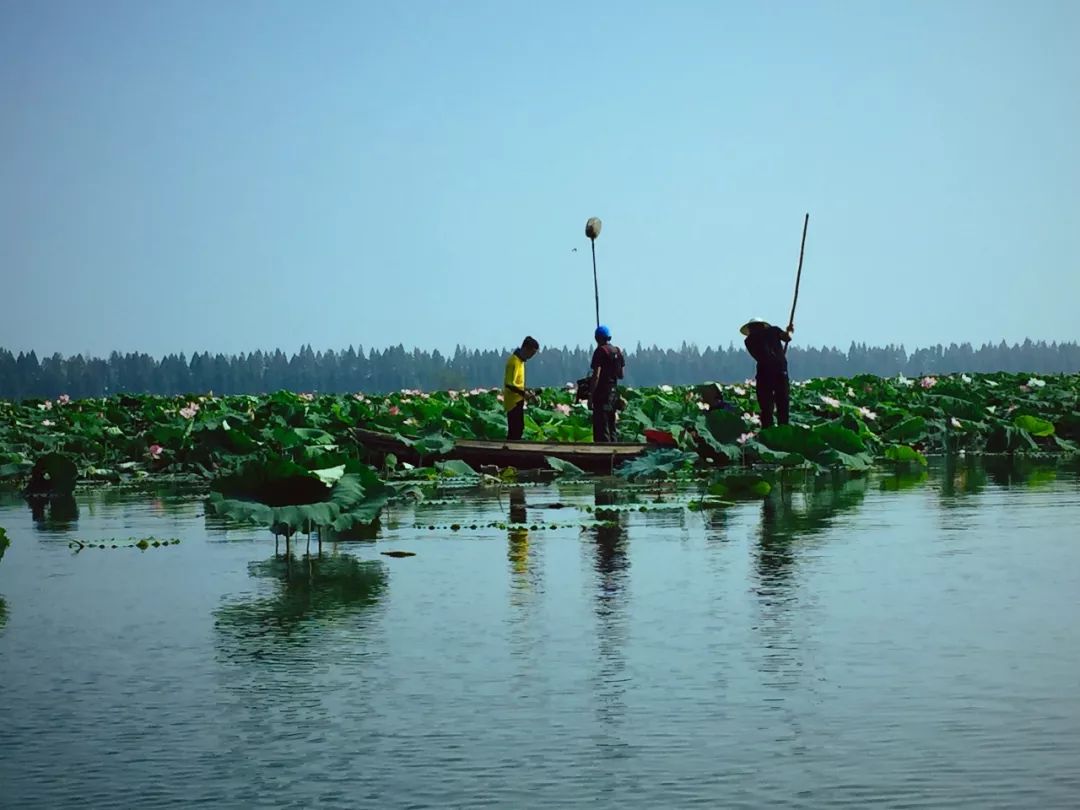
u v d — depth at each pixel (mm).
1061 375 35531
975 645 6949
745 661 6723
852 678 6367
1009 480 15750
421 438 19531
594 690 6266
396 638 7434
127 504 15516
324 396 35000
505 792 4961
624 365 20141
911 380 33188
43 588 9328
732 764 5195
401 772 5203
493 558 10148
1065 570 9055
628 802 4832
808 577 8969
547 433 23297
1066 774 4996
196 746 5598
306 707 6113
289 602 8555
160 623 8016
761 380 19047
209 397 33188
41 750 5582
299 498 9852
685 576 9117
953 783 4930
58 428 24672
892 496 13977
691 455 16203
